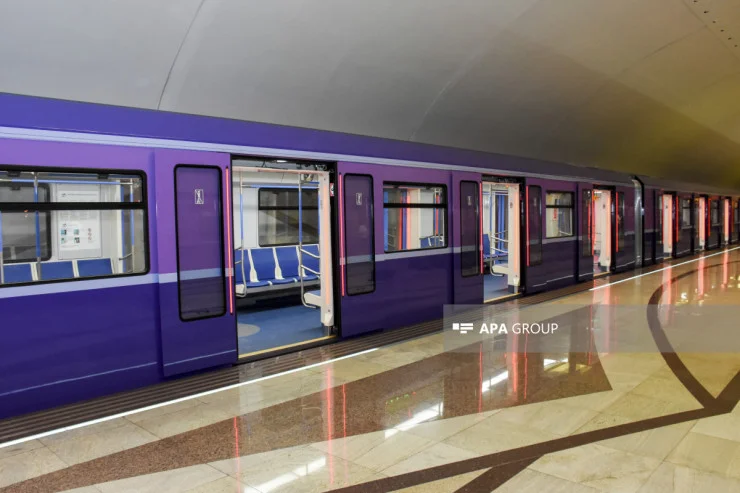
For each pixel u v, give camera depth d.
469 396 5.25
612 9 7.95
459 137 10.39
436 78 8.55
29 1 4.84
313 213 11.31
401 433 4.40
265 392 5.39
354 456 3.99
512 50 8.45
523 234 11.02
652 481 3.55
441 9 6.93
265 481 3.64
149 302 5.49
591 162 14.88
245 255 10.20
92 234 7.17
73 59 5.48
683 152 19.06
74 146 4.93
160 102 6.42
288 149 6.53
